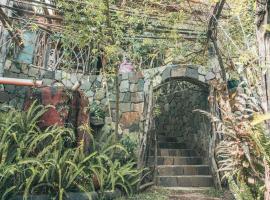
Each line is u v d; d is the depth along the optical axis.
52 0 6.19
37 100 6.42
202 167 7.70
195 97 8.74
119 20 5.89
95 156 5.89
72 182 5.29
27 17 6.04
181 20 6.01
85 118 6.62
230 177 4.15
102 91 7.77
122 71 8.27
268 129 3.31
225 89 5.43
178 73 7.36
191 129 9.06
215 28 6.00
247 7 4.91
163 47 6.94
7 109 6.87
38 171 4.93
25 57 8.00
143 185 6.46
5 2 5.71
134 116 7.43
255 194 3.68
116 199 5.64
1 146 5.10
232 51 6.23
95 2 5.38
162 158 8.09
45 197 4.96
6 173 4.81
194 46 7.03
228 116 3.90
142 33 6.40
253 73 4.03
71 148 5.98
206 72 7.32
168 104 10.50
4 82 6.62
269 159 3.23
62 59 9.06
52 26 6.07
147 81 7.52
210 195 6.39
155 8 6.02
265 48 3.18
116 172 5.85
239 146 3.59
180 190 6.74
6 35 6.68
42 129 6.14
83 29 5.82
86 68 8.70
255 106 3.65
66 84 7.97
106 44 6.01
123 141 6.92
